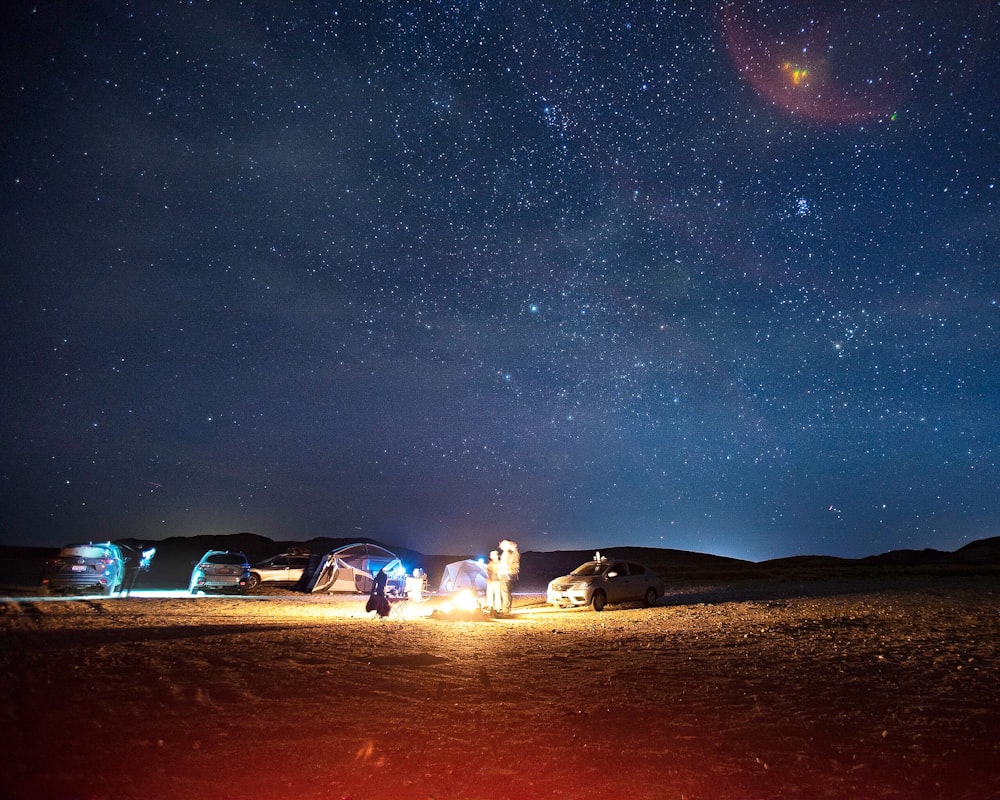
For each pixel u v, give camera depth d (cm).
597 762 580
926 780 545
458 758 585
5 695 718
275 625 1430
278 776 537
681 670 969
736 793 518
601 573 2120
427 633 1338
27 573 3141
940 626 1452
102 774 521
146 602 2070
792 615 1659
